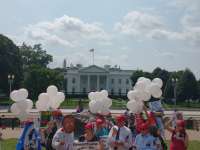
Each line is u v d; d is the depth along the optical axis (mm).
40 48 190125
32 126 15914
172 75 153125
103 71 197500
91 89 197000
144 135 15797
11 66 123062
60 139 13516
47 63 190125
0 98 125812
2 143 31891
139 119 17719
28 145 15703
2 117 49750
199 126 53562
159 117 19672
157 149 15906
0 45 122312
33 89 133000
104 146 15047
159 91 18812
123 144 15344
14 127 48688
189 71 145000
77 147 14633
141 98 18766
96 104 18109
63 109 95375
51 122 16750
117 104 116812
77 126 22734
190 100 149625
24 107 16016
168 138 36500
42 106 17812
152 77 182875
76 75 196875
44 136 16781
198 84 152000
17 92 16328
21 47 187250
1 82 121938
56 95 18375
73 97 159750
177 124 16312
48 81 134750
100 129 16656
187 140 16328
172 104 143125
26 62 184500
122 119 15469
